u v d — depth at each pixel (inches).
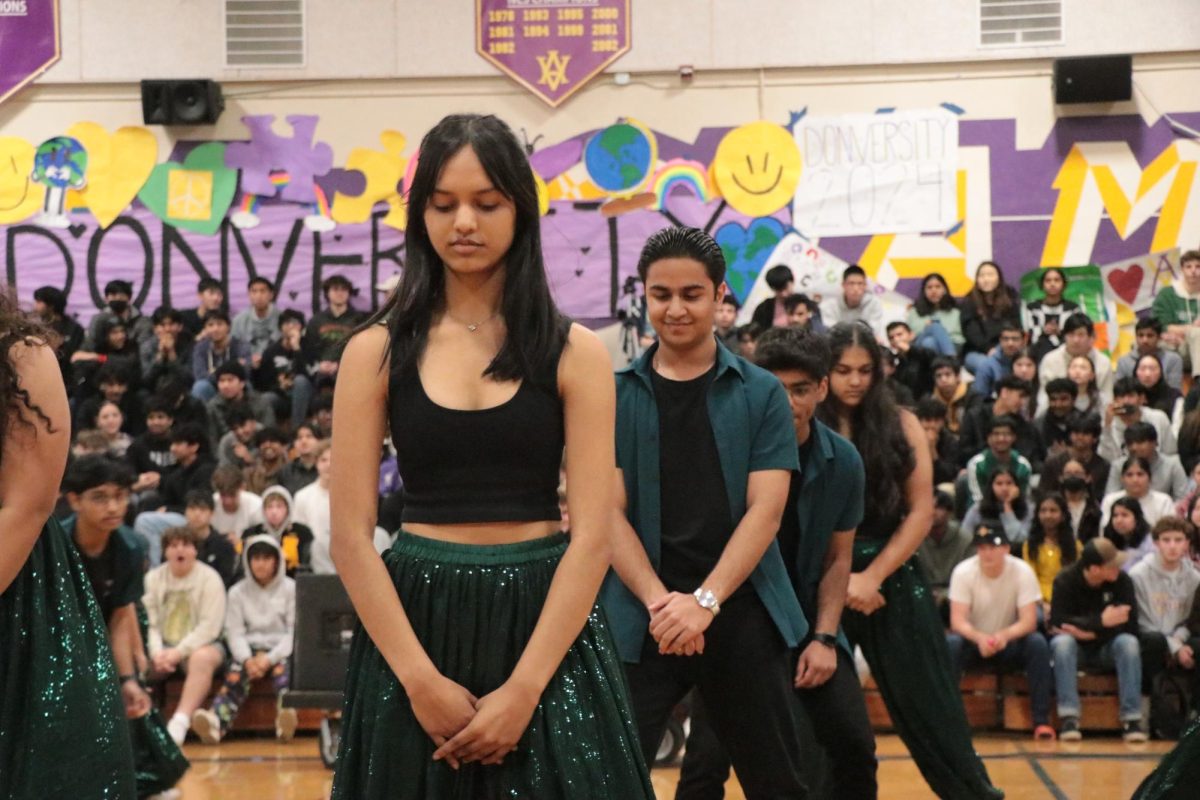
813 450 145.1
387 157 412.2
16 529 101.5
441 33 411.5
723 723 131.7
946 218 402.3
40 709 103.9
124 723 109.1
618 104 408.8
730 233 405.1
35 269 412.2
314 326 393.4
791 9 405.7
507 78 410.3
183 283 411.8
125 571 190.1
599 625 94.0
